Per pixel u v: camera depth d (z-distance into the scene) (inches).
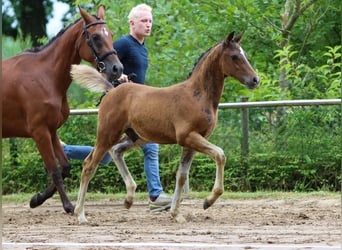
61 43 418.9
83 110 523.8
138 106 371.2
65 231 344.5
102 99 385.7
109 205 467.2
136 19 421.4
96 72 389.1
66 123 528.1
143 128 370.9
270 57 667.4
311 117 502.0
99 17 414.6
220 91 366.3
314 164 498.9
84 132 529.0
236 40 365.4
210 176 513.7
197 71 366.6
